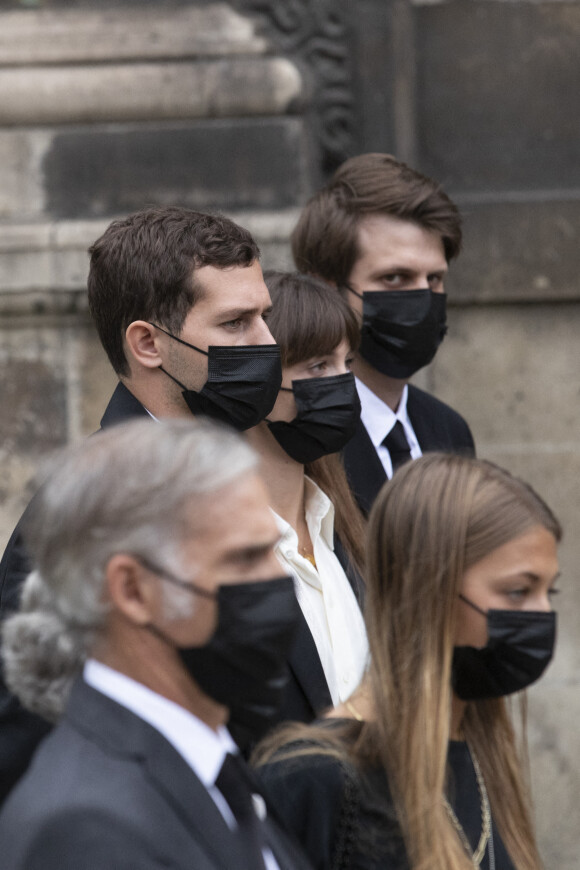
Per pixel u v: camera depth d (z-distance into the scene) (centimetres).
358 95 1219
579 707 1233
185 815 340
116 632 358
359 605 684
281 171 1142
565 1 1233
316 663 605
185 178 1144
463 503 449
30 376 1134
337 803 434
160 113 1141
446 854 434
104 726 347
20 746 516
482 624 448
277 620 362
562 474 1236
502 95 1244
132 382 659
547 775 1231
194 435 363
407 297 849
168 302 630
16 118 1143
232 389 633
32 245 1106
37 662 367
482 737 507
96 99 1137
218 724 381
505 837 496
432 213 861
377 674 457
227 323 636
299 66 1162
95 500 349
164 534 347
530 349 1229
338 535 702
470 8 1236
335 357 682
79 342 1132
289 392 667
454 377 1230
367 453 815
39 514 364
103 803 323
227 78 1137
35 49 1145
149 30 1149
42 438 1138
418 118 1248
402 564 455
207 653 356
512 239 1200
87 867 309
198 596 350
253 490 360
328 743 453
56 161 1143
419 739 439
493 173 1248
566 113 1241
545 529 452
